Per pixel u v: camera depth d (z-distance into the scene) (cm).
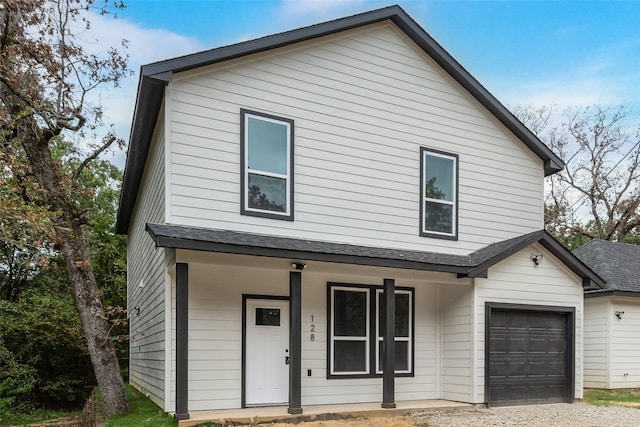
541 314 1048
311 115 929
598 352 1330
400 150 1012
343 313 965
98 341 888
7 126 849
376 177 979
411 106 1035
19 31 891
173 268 772
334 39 968
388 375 873
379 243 966
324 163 931
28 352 1415
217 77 852
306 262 833
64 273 1989
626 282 1330
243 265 784
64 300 1738
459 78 1086
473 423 781
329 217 923
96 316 905
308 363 919
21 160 837
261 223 859
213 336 843
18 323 1427
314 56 945
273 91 898
